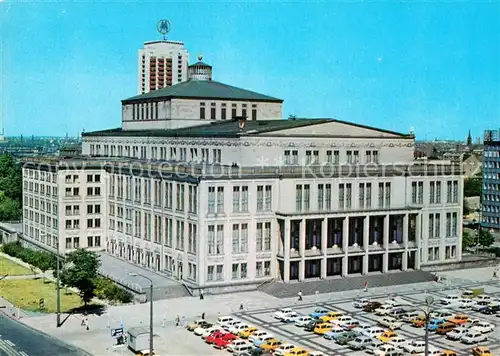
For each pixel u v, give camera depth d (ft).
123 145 612.70
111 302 410.31
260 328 356.18
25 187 625.00
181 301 411.34
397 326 359.66
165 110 572.51
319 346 327.88
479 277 494.18
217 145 477.77
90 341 332.39
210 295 425.28
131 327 346.13
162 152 548.72
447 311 387.34
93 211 554.87
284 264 438.81
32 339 335.67
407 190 492.54
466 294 427.74
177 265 449.06
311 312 385.29
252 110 588.09
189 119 567.18
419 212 485.15
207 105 571.28
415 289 451.12
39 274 499.51
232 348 315.78
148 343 318.04
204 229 423.23
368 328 346.74
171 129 561.02
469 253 583.99
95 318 373.81
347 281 450.71
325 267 451.94
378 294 433.89
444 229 516.73
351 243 470.80
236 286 434.71
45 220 574.97
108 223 553.64
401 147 519.60
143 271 476.54
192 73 623.77
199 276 423.64
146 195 489.26
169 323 362.94
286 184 447.01
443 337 346.74
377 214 467.93
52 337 339.16
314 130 480.23
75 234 548.72
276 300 414.82
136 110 624.18
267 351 314.35
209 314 380.99
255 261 441.27
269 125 499.92
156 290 418.51
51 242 562.25
